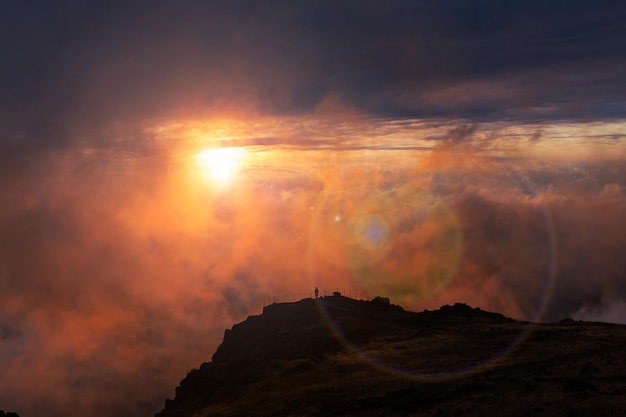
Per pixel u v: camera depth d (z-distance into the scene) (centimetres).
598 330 6378
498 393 3959
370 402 4428
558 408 3344
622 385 3850
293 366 6116
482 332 6681
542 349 5444
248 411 5066
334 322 8344
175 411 7094
